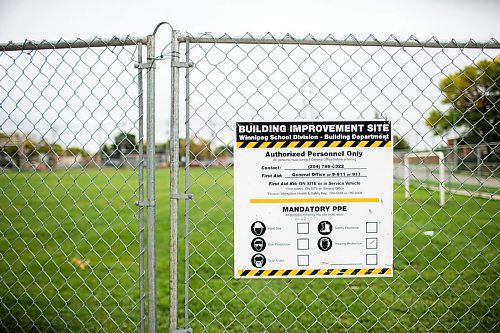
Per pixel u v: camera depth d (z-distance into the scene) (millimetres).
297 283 4898
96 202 13867
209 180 21250
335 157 2332
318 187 2338
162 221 9812
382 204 2350
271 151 2326
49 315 3943
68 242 7375
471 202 11711
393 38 2424
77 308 4141
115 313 4020
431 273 5215
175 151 2348
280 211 2340
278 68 2461
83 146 2812
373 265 2367
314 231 2354
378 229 2357
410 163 16984
